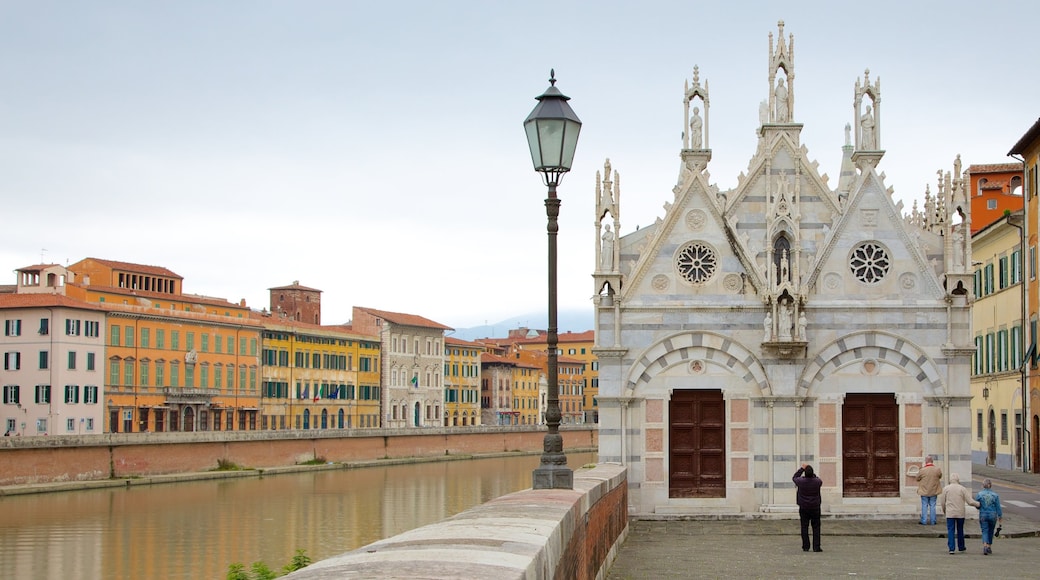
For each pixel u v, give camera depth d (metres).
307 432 142.00
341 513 90.50
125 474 112.81
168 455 118.69
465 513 19.39
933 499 46.66
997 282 96.81
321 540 74.44
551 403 28.11
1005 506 59.19
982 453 101.12
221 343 160.50
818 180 50.00
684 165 51.03
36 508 90.50
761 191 50.12
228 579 36.38
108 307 140.38
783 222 49.47
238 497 102.88
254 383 167.25
